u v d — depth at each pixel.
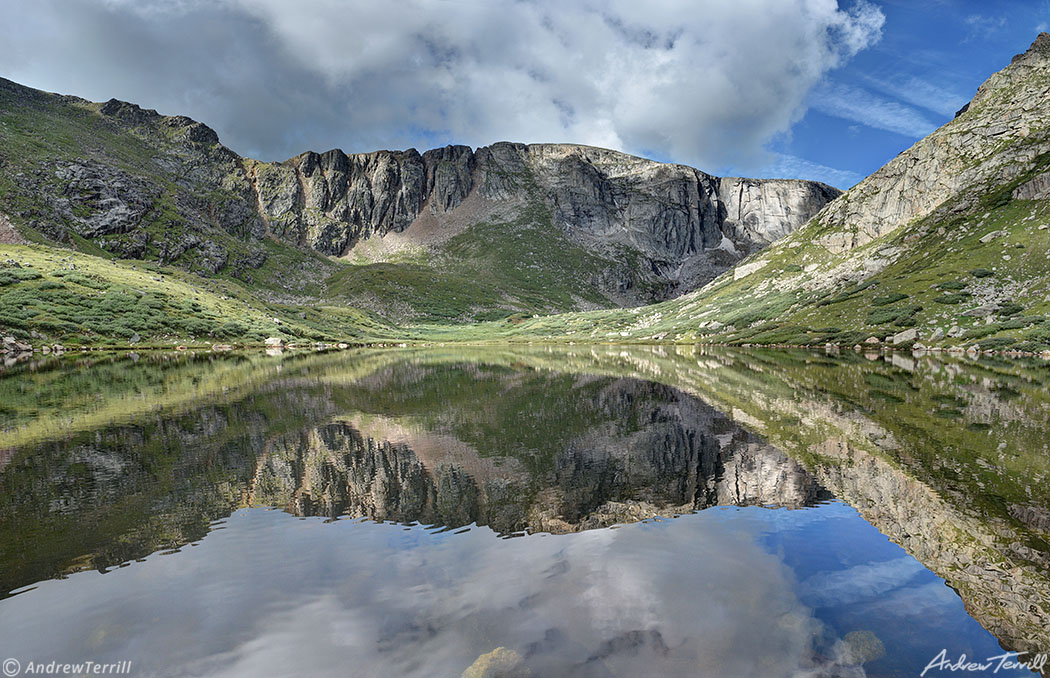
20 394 45.09
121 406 38.59
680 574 11.44
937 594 10.59
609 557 12.44
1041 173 148.12
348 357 111.75
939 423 29.95
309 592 10.69
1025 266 121.62
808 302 174.38
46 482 19.45
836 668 7.94
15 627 9.49
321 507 16.70
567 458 23.31
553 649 8.41
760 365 78.12
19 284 135.00
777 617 9.52
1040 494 17.33
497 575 11.45
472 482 19.53
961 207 166.12
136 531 14.55
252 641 8.89
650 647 8.45
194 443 26.33
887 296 144.75
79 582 11.37
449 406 39.41
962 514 15.56
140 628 9.38
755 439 26.80
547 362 93.94
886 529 14.34
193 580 11.39
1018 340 98.81
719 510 16.17
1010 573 11.61
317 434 28.83
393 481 19.72
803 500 17.12
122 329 131.25
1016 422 29.97
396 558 12.51
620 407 38.59
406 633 9.04
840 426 29.61
